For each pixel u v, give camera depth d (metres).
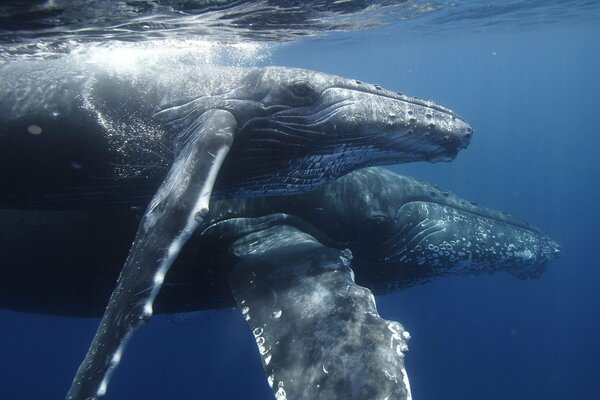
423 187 9.59
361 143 6.74
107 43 11.64
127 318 4.14
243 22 13.41
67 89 6.45
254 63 24.41
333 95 6.57
